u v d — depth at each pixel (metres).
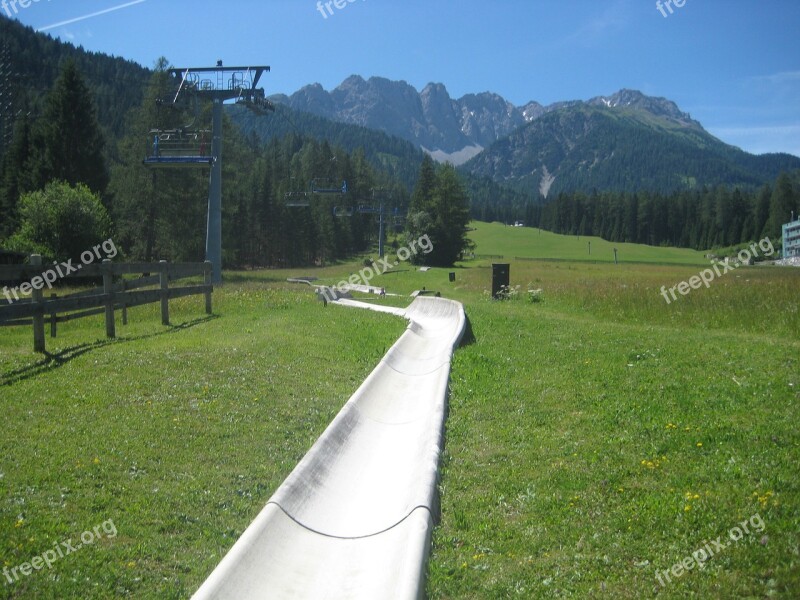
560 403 9.74
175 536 5.57
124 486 6.42
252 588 4.71
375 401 9.95
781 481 6.34
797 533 5.34
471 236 179.12
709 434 7.91
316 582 5.06
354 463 7.43
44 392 9.34
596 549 5.38
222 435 8.02
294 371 11.59
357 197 124.75
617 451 7.56
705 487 6.38
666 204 170.50
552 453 7.63
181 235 63.34
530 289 32.84
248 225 95.69
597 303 26.03
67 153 59.59
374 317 21.03
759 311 20.72
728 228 136.00
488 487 6.75
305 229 105.12
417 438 8.23
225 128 67.81
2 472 6.52
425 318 22.56
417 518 5.54
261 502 6.31
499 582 4.94
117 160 86.06
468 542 5.61
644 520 5.77
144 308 21.14
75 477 6.52
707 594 4.64
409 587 4.45
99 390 9.52
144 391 9.62
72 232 45.56
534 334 17.03
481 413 9.38
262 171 108.56
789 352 13.60
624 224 173.75
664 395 9.93
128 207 62.22
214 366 11.37
